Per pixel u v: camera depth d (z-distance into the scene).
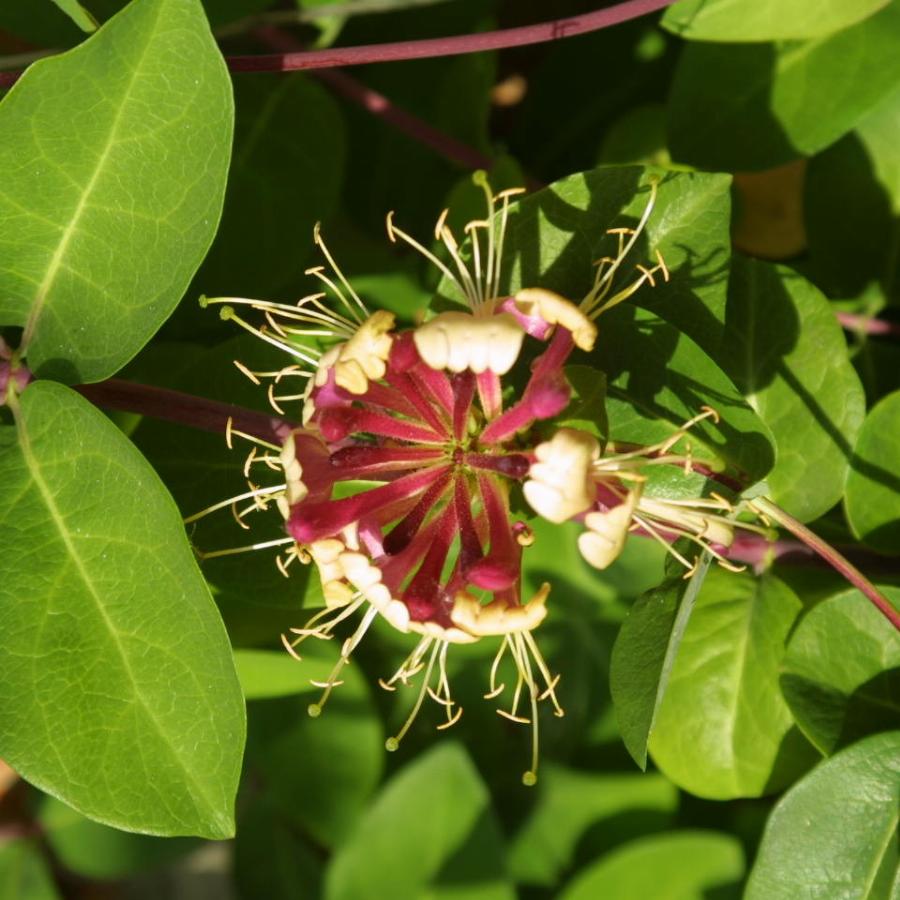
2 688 0.25
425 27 0.38
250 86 0.34
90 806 0.25
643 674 0.26
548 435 0.26
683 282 0.27
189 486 0.29
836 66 0.32
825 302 0.30
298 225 0.34
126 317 0.26
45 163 0.25
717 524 0.26
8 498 0.26
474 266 0.27
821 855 0.28
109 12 0.30
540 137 0.39
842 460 0.30
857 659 0.29
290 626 0.32
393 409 0.26
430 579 0.25
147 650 0.25
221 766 0.25
